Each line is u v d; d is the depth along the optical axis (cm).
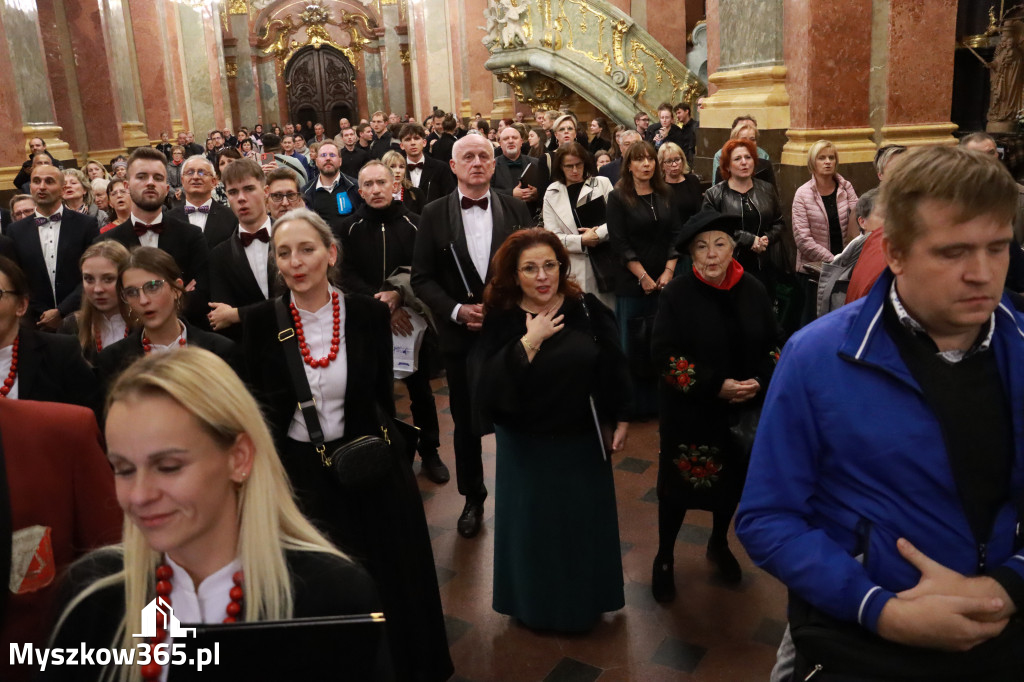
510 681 290
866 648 146
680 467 323
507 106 1845
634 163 505
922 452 145
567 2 1346
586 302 309
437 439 472
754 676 286
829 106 651
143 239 425
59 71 1219
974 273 134
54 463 182
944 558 145
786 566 151
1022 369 146
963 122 1016
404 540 274
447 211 403
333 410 279
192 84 2589
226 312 376
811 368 153
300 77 3419
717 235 306
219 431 124
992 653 143
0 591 167
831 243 555
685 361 312
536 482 308
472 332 395
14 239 500
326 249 282
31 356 248
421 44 2745
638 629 318
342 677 120
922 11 635
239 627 119
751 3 715
